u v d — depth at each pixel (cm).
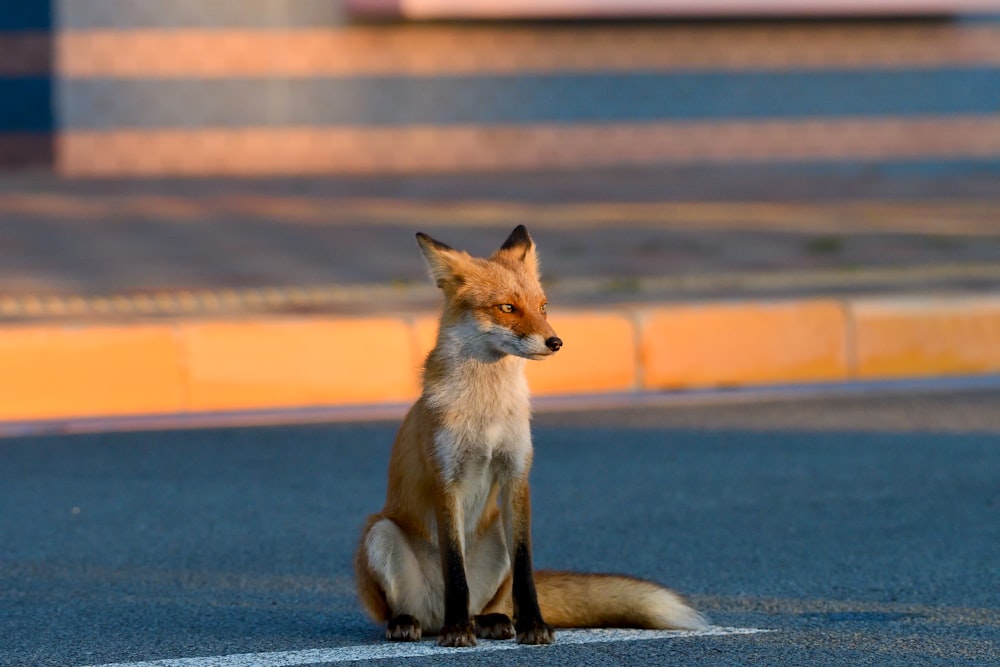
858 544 952
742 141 3547
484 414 728
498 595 760
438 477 727
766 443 1312
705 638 723
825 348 1673
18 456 1263
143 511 1068
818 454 1261
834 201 2894
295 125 3419
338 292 1903
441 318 752
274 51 3391
